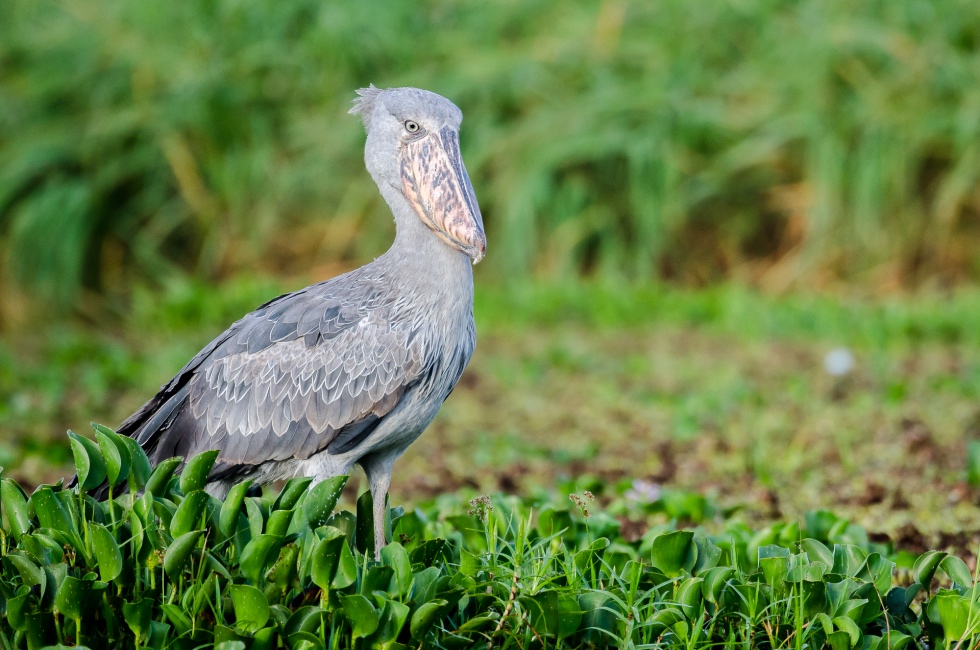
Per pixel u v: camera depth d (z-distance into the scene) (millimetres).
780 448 10602
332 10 19062
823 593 5848
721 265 18969
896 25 18328
